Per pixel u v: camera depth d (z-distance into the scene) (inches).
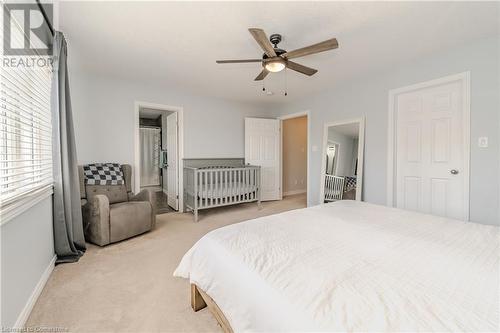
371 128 127.3
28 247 57.4
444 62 97.9
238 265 39.3
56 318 53.6
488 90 87.4
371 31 82.0
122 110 135.0
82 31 81.5
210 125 172.4
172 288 66.4
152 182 251.4
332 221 61.1
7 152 53.6
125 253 90.2
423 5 67.9
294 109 181.6
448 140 101.1
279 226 57.2
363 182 131.3
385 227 56.2
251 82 137.9
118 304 58.9
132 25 78.0
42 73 74.9
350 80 133.2
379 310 26.7
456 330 23.5
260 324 31.4
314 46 72.6
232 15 72.6
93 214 97.0
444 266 36.8
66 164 82.4
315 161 162.6
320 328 24.9
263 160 194.5
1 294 44.6
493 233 52.2
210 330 50.4
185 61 108.1
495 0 65.4
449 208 100.7
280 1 66.1
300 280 33.3
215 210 164.7
